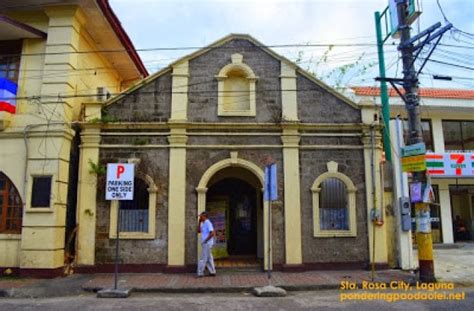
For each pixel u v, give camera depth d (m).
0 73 13.37
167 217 12.88
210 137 13.38
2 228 12.41
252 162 13.29
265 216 13.02
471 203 21.09
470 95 20.98
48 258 11.83
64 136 12.57
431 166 19.45
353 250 13.04
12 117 12.70
